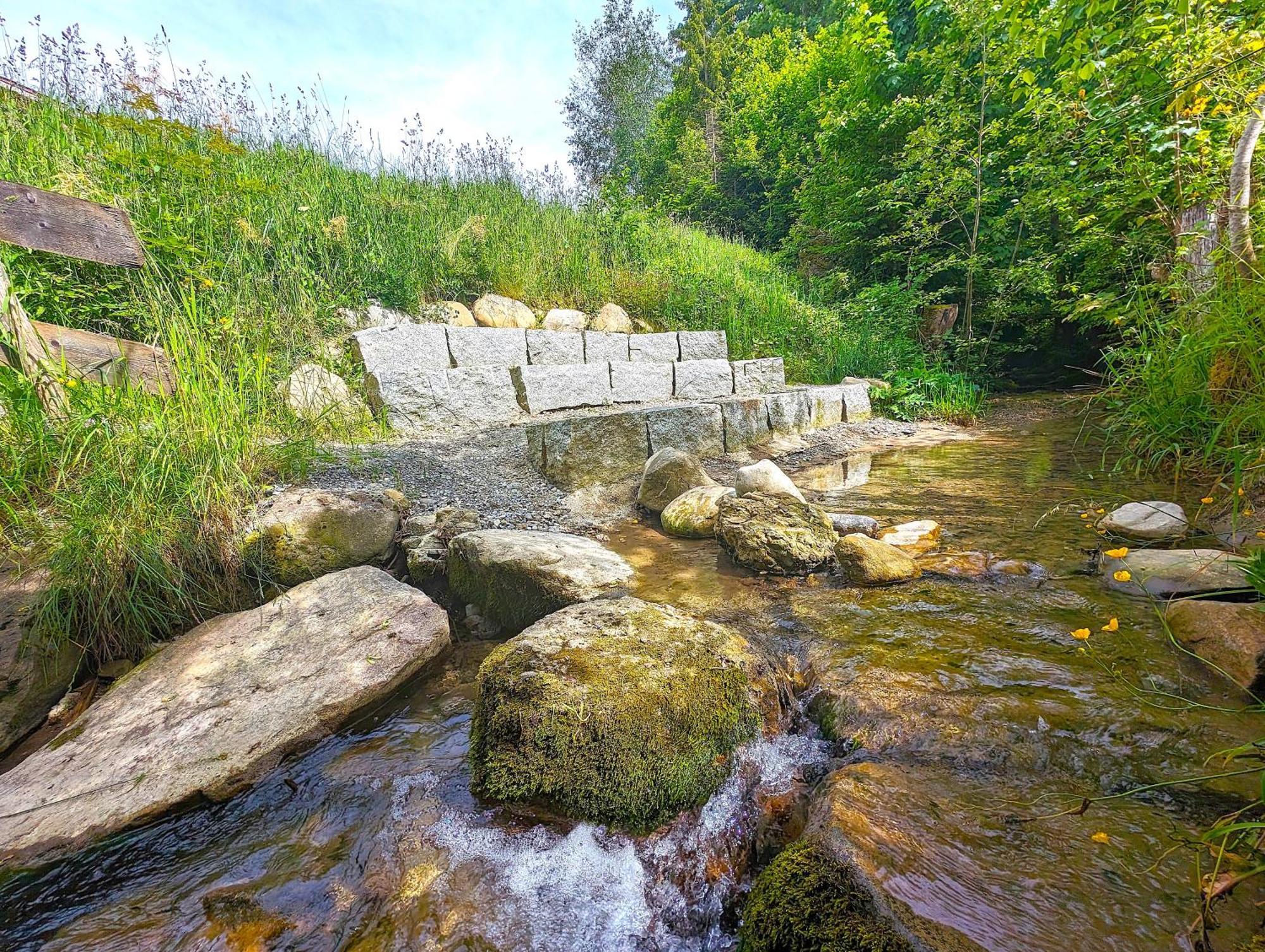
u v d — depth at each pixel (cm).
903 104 852
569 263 711
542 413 518
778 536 279
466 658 229
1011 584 240
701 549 315
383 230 590
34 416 236
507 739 157
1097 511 313
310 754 175
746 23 2020
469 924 122
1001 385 891
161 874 136
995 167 826
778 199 1493
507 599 258
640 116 2036
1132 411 369
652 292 745
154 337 327
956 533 301
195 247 383
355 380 443
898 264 1034
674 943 120
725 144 1683
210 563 240
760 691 178
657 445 468
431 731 185
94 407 248
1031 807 125
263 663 201
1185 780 116
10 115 457
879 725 160
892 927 95
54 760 163
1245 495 258
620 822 144
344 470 345
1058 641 192
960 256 881
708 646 190
